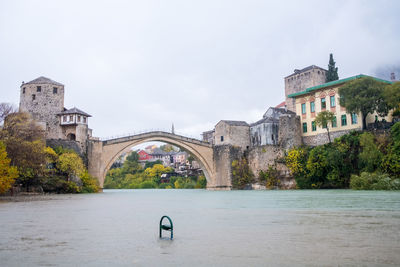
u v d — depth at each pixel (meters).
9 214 23.16
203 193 67.31
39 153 55.28
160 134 82.50
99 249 11.31
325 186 68.31
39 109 81.06
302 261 9.41
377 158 59.09
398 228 14.96
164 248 11.41
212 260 9.68
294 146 78.38
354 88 64.50
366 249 10.80
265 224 16.97
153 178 135.88
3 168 44.38
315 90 79.25
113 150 75.19
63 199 43.06
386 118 70.75
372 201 30.59
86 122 79.25
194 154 89.12
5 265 9.27
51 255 10.45
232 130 90.25
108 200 42.34
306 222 17.33
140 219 20.16
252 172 86.69
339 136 73.44
